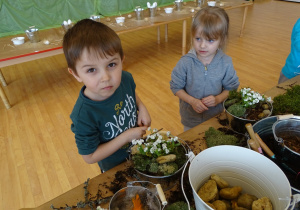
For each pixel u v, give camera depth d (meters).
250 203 0.53
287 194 0.45
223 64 1.19
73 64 0.65
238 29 4.29
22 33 3.07
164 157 0.62
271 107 0.82
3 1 3.14
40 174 1.70
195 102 1.17
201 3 3.49
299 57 1.38
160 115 2.23
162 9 3.55
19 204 1.50
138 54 3.58
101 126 0.84
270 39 3.77
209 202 0.53
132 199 0.57
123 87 0.92
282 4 5.92
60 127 2.15
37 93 2.71
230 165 0.58
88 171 1.71
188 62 1.22
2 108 2.46
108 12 4.07
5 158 1.85
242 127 0.79
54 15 3.62
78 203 0.61
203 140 0.81
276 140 0.60
